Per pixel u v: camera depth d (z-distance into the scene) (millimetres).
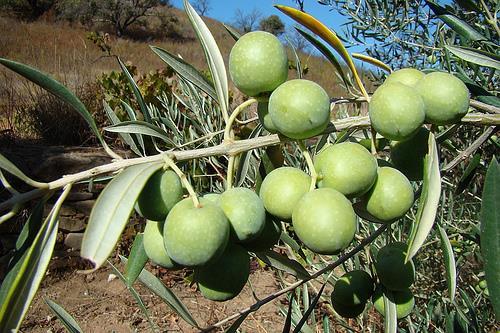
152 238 176
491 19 300
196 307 834
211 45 223
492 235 168
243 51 185
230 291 174
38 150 1082
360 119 193
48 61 1997
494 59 235
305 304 361
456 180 455
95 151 1121
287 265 225
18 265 152
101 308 834
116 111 1163
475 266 493
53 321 794
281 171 180
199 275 176
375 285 229
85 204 958
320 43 205
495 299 166
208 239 152
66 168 992
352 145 178
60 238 939
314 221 160
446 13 288
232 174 180
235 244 177
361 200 195
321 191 166
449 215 426
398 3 489
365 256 448
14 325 138
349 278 229
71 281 917
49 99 1252
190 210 155
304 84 174
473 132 413
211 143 625
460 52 238
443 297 445
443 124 189
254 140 182
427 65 490
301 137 174
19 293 140
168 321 800
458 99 183
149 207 160
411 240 156
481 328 414
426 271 500
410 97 177
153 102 1099
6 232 878
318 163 179
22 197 146
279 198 173
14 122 1286
